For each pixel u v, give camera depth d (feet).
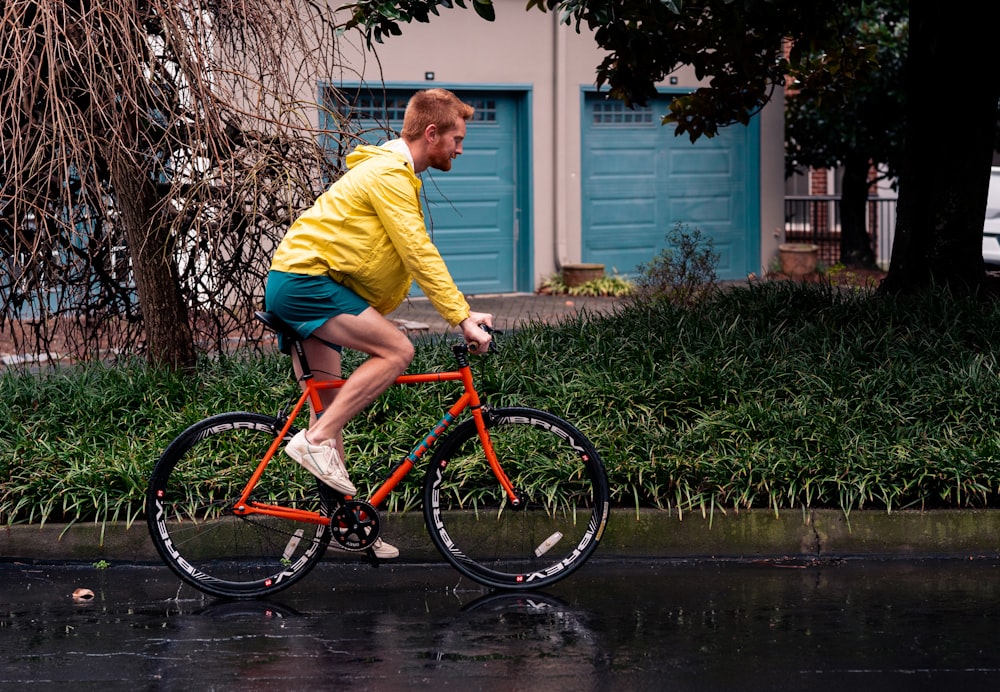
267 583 17.85
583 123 53.31
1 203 21.12
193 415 22.06
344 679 14.26
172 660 14.96
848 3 32.50
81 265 24.49
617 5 25.03
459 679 14.25
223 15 22.27
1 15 21.03
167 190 23.75
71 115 20.18
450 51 49.90
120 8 20.75
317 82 23.77
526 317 44.09
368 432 21.63
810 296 30.14
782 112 56.70
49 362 25.80
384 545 18.30
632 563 19.43
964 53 31.07
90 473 19.85
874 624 16.26
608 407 22.36
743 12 28.14
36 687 14.02
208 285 26.27
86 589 18.13
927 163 31.71
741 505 19.95
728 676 14.33
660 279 39.17
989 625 16.22
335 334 16.76
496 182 52.29
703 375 22.88
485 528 18.97
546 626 16.28
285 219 22.17
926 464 20.11
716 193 56.13
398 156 16.51
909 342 25.18
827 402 22.36
